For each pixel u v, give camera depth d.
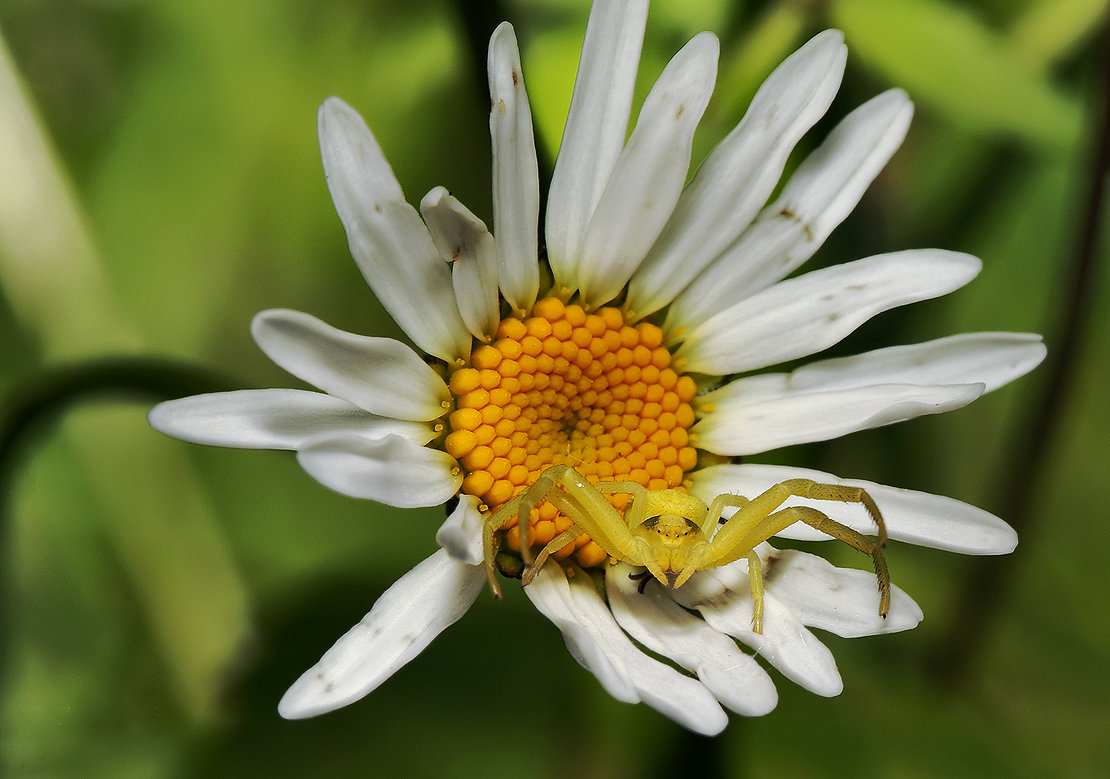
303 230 0.25
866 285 0.22
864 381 0.22
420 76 0.24
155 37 0.25
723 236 0.22
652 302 0.22
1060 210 0.25
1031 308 0.25
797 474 0.22
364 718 0.23
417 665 0.23
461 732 0.23
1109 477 0.25
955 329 0.25
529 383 0.22
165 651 0.24
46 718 0.24
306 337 0.21
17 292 0.25
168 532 0.25
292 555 0.25
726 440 0.22
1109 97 0.22
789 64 0.21
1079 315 0.23
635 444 0.22
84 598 0.25
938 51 0.23
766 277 0.22
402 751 0.23
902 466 0.24
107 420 0.25
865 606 0.21
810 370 0.22
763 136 0.22
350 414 0.21
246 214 0.25
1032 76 0.23
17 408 0.22
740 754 0.23
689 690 0.21
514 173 0.21
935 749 0.23
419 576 0.21
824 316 0.22
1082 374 0.25
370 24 0.25
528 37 0.23
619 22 0.21
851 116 0.22
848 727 0.23
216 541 0.25
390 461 0.21
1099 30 0.23
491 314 0.21
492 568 0.21
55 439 0.25
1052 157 0.23
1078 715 0.24
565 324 0.22
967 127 0.23
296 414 0.21
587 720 0.23
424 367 0.21
